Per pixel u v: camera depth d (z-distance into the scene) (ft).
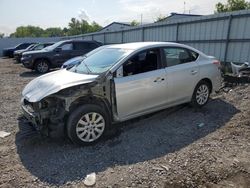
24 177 11.02
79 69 16.07
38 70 44.78
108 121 14.38
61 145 13.91
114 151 13.12
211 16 36.73
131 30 58.23
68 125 13.26
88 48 47.52
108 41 71.77
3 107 21.36
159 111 17.65
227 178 10.64
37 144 14.08
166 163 11.82
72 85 13.23
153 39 50.60
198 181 10.46
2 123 17.35
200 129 15.61
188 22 41.11
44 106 13.32
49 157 12.66
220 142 13.82
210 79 19.10
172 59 16.89
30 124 15.05
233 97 21.44
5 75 42.98
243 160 11.92
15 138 14.89
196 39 40.16
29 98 13.67
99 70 14.69
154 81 15.51
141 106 15.28
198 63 18.29
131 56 14.88
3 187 10.35
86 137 13.66
